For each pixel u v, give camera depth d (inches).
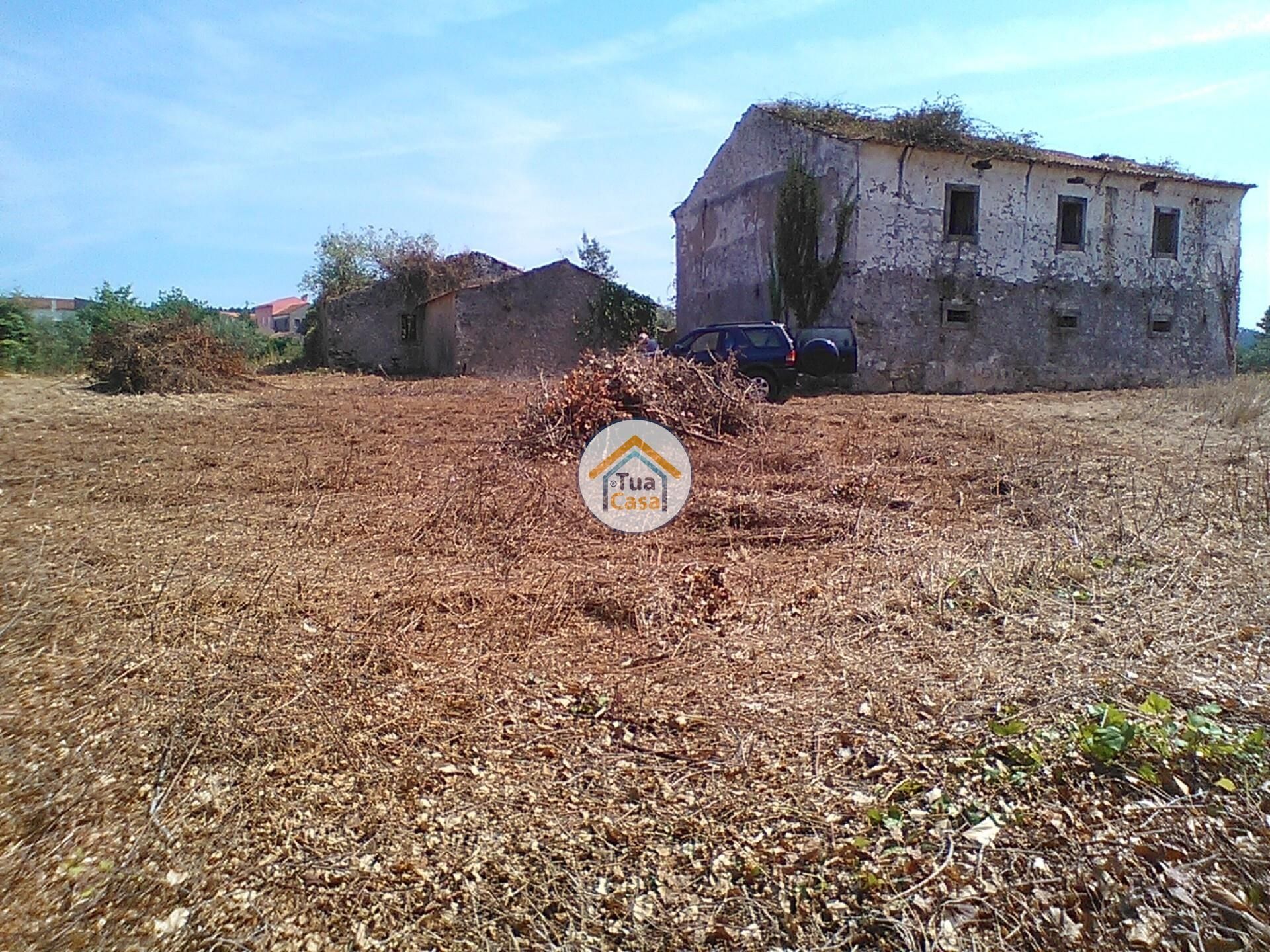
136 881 93.4
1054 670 140.2
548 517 255.8
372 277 1561.3
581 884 93.6
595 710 133.4
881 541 225.3
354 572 203.3
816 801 107.7
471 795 110.3
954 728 123.6
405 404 641.0
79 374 887.7
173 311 1109.7
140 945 84.4
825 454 366.6
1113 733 112.4
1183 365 955.3
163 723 126.4
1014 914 87.5
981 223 826.8
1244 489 262.7
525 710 133.6
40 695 135.0
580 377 415.8
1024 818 101.7
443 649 156.6
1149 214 919.0
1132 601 171.6
